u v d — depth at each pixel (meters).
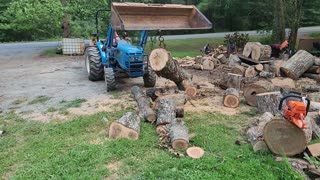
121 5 5.57
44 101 6.56
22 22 23.70
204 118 5.37
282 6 13.48
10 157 3.97
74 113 5.73
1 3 24.36
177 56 13.43
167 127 4.58
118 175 3.51
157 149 4.13
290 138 3.78
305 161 3.72
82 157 3.86
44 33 25.34
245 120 5.29
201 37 21.77
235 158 3.80
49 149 4.14
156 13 5.98
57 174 3.51
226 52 12.64
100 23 15.23
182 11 6.15
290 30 13.69
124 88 7.61
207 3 25.84
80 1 14.84
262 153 3.91
